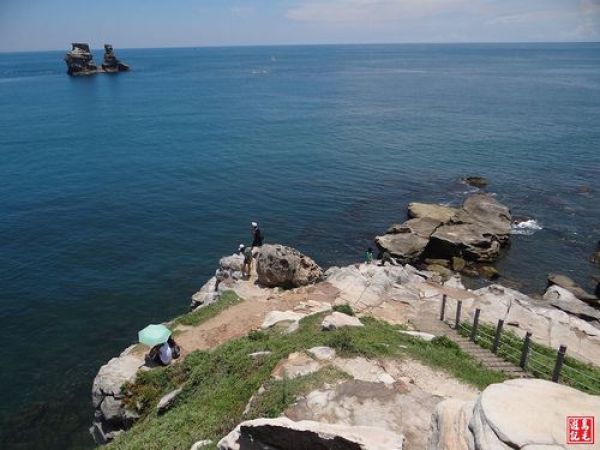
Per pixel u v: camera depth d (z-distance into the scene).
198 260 40.16
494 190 55.84
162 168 62.41
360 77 183.12
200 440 14.11
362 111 103.38
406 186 56.88
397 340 19.52
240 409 15.27
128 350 23.88
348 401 13.15
